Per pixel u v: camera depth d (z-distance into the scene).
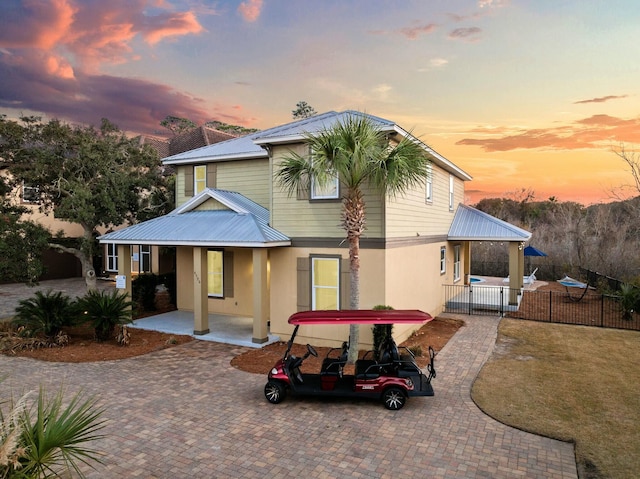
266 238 12.60
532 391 9.23
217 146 19.30
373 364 8.89
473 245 35.75
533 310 18.61
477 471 6.15
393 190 10.87
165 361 11.53
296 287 13.62
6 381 9.93
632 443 6.96
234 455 6.60
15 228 16.19
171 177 21.52
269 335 13.92
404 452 6.70
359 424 7.71
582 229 33.28
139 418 7.93
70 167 18.48
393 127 11.88
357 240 10.64
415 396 8.36
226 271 17.39
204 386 9.65
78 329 15.06
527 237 18.28
